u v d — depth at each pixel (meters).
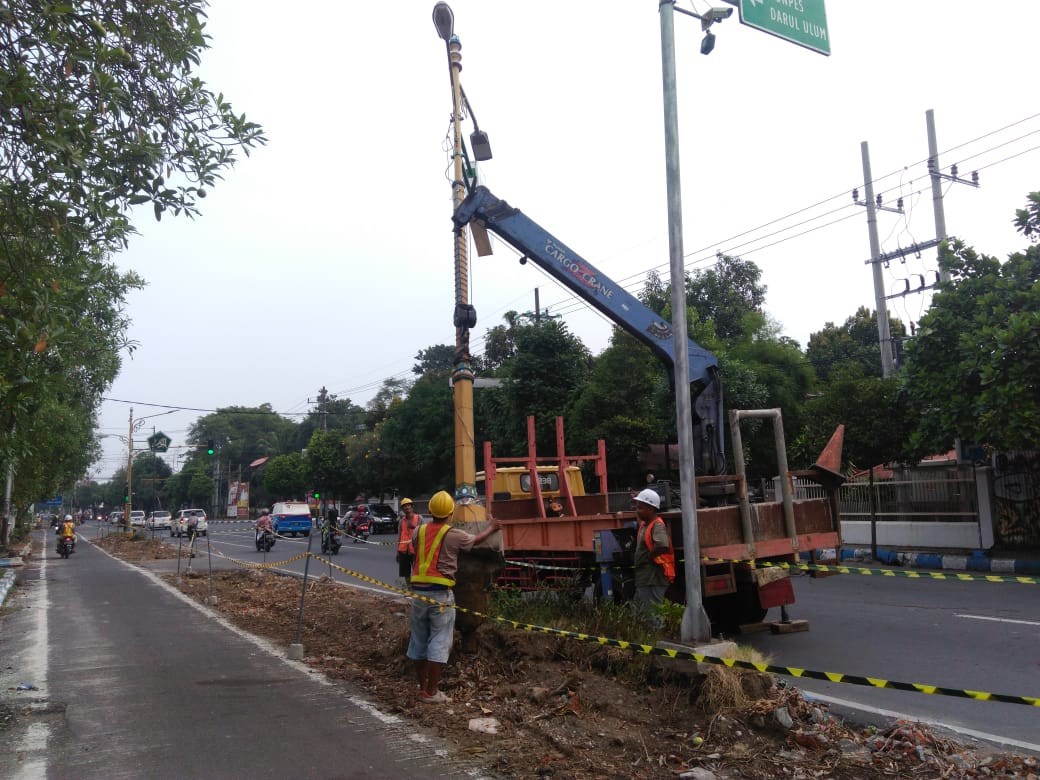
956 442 19.34
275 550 31.52
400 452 42.28
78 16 6.46
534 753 5.11
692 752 5.05
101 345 19.27
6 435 7.72
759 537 9.11
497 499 12.98
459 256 11.34
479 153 13.09
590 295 11.05
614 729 5.50
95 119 6.49
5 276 6.28
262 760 5.09
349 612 11.24
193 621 11.43
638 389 23.52
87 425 28.45
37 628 11.17
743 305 30.69
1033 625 9.70
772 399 22.80
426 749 5.24
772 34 7.35
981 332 14.98
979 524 18.66
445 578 6.53
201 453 102.69
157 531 65.25
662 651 5.66
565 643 7.32
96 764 5.06
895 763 4.81
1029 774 4.62
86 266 9.60
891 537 20.88
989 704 6.42
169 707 6.44
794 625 9.63
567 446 24.30
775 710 5.48
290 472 73.00
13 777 4.84
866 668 7.71
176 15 7.61
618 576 9.79
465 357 11.16
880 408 18.44
